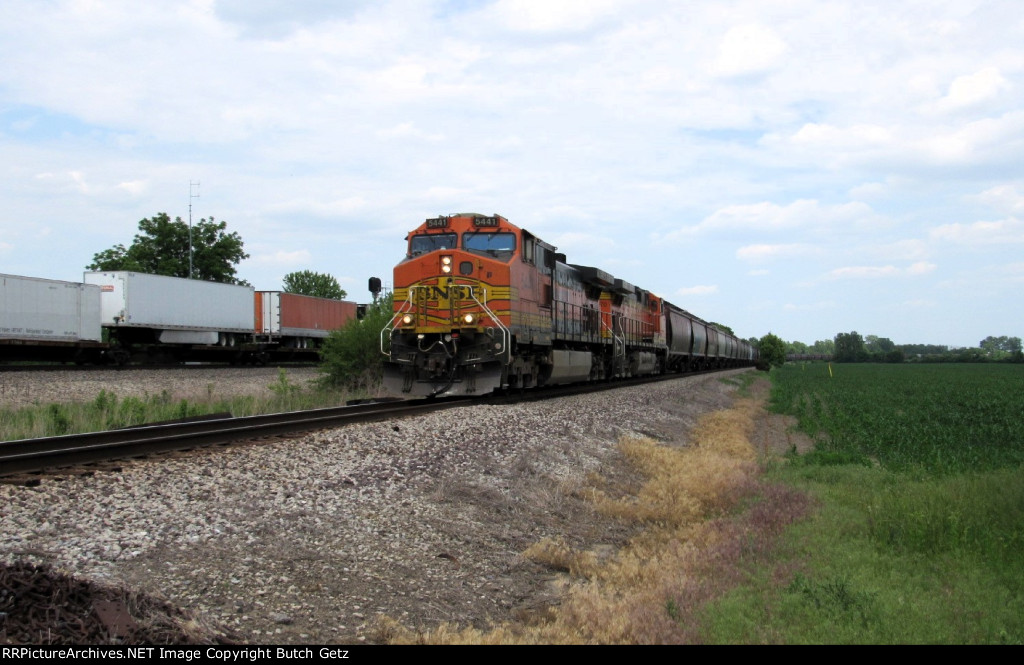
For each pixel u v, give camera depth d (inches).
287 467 390.0
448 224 820.6
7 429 576.7
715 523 440.1
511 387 894.4
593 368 1176.2
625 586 328.2
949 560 330.3
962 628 256.2
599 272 1139.9
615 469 585.0
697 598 297.4
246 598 239.8
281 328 1847.9
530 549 355.6
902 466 642.2
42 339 1301.7
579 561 349.4
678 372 2085.4
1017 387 2081.7
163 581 236.2
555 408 741.9
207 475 356.2
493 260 775.1
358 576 277.9
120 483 326.0
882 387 2119.8
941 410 1294.3
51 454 363.6
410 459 449.1
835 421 1114.7
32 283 1282.0
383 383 807.1
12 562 224.4
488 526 375.6
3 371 1136.8
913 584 305.0
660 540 410.3
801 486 546.0
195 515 299.0
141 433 470.9
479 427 561.6
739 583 318.0
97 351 1435.8
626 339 1384.1
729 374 2598.4
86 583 215.8
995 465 638.5
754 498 506.9
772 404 1501.0
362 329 1084.5
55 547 246.4
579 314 1080.8
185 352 1699.1
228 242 2856.8
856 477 573.9
